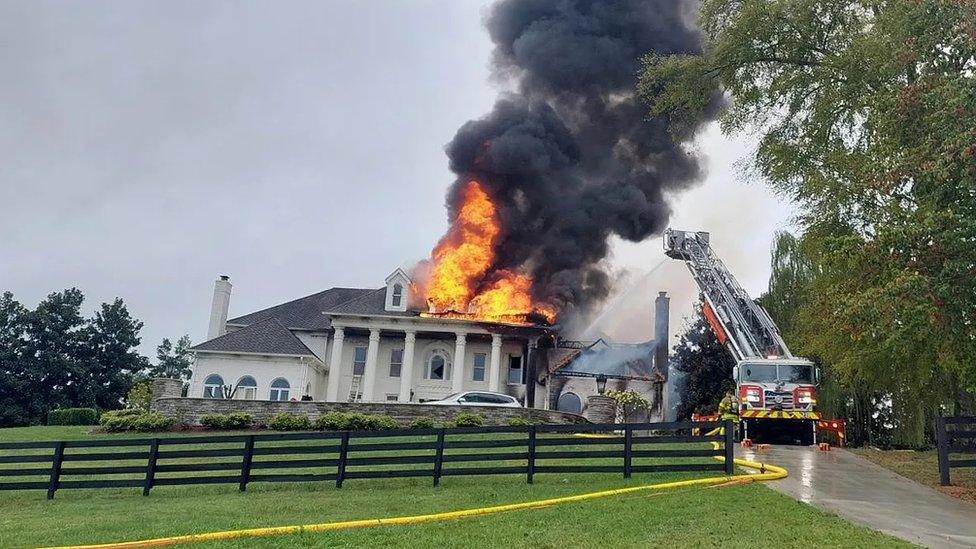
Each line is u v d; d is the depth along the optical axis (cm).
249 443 1302
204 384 3350
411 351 3612
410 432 1269
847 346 1805
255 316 3962
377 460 1264
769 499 988
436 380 3681
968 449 1318
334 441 1967
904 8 1368
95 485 1309
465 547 748
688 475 1204
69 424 3309
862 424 2531
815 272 2327
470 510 962
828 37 2134
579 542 753
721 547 720
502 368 3681
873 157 1352
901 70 1528
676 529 803
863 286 1270
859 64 1917
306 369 3422
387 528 874
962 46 1252
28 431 2336
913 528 859
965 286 1125
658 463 1448
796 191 2052
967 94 1127
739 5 2267
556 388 3656
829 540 748
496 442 1235
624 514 895
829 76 2044
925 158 1202
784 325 2752
